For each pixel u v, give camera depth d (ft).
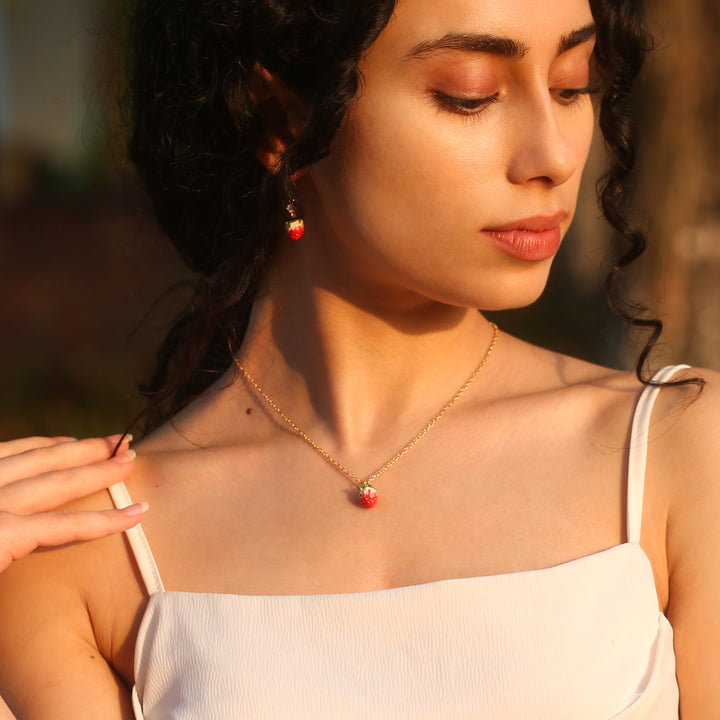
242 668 6.02
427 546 6.26
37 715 6.42
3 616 6.75
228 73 6.64
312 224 6.78
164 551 6.66
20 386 27.68
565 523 6.18
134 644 6.58
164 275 10.87
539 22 5.77
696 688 5.94
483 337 7.07
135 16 7.48
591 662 5.81
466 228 6.01
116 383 27.32
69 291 35.24
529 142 5.87
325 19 6.04
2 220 43.34
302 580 6.30
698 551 6.02
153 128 7.21
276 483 6.77
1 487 6.73
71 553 6.79
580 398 6.61
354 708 5.85
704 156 13.17
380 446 6.75
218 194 7.14
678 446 6.18
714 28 13.02
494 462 6.50
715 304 13.20
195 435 7.27
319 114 6.02
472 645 5.87
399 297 6.70
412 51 5.85
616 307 7.46
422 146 5.94
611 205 7.60
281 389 7.14
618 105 7.57
